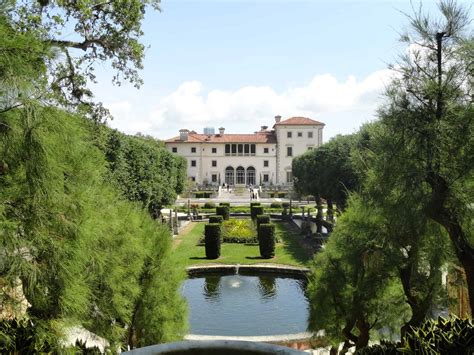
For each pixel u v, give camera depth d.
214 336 13.27
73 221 4.43
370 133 7.51
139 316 9.97
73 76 12.13
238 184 75.88
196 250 27.59
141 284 9.98
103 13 13.04
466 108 6.16
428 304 8.36
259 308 17.03
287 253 26.48
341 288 9.59
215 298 18.41
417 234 7.16
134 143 25.09
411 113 6.54
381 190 7.15
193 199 62.84
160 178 29.56
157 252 10.26
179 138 77.06
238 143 75.81
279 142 75.12
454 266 8.61
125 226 8.88
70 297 4.37
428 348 6.01
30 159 3.89
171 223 33.38
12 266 3.82
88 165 4.81
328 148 30.22
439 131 6.21
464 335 6.22
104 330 7.97
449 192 6.38
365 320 9.62
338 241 9.46
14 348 4.57
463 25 6.41
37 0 9.59
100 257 5.47
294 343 12.73
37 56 4.03
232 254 26.58
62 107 4.45
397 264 8.22
